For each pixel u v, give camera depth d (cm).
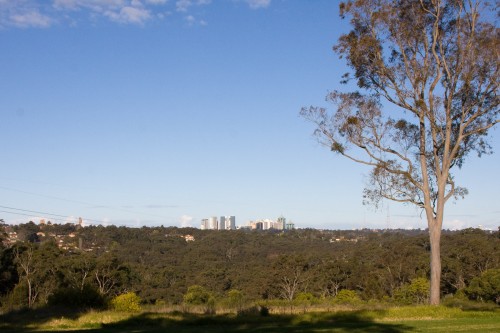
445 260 5522
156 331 1722
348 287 6028
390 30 2739
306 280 6003
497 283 3909
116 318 2058
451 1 2675
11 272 4709
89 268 4872
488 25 2594
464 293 4181
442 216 2758
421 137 2816
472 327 1802
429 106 2752
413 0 2712
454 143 2861
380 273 5991
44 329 1841
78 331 1741
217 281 6675
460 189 2844
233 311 2294
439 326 1841
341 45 2805
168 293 5894
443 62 2719
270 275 6066
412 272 5788
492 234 6844
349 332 1680
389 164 2822
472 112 2758
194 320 2034
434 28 2725
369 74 2827
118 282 5044
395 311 2316
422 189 2794
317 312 2261
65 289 2528
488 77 2634
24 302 4222
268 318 2114
